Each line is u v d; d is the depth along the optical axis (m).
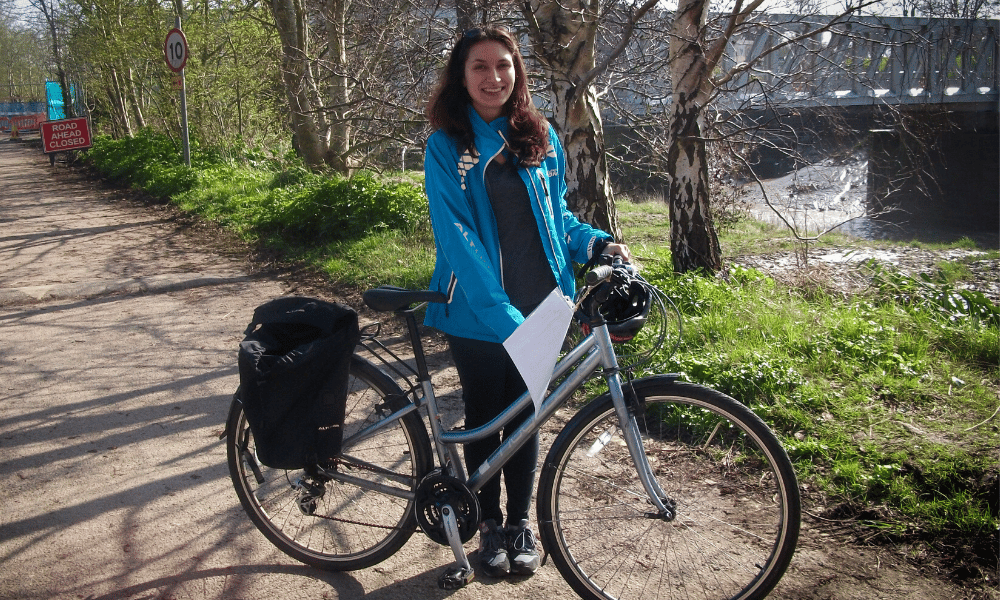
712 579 2.50
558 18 5.78
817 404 3.65
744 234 9.43
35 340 5.35
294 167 12.52
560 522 2.46
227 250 8.46
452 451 2.53
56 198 13.61
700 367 4.01
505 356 2.50
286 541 2.72
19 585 2.59
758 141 7.05
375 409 2.60
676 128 5.87
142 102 23.56
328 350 2.36
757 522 2.74
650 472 2.37
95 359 4.94
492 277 2.24
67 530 2.94
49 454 3.59
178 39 12.95
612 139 10.78
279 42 14.42
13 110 57.34
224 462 3.50
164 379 4.57
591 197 6.12
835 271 6.29
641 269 6.32
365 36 8.49
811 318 4.80
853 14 6.02
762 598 2.34
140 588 2.58
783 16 6.57
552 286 2.48
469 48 2.33
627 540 2.67
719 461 3.10
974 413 3.53
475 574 2.64
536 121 2.43
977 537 2.67
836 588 2.49
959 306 5.09
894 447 3.22
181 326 5.67
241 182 12.28
